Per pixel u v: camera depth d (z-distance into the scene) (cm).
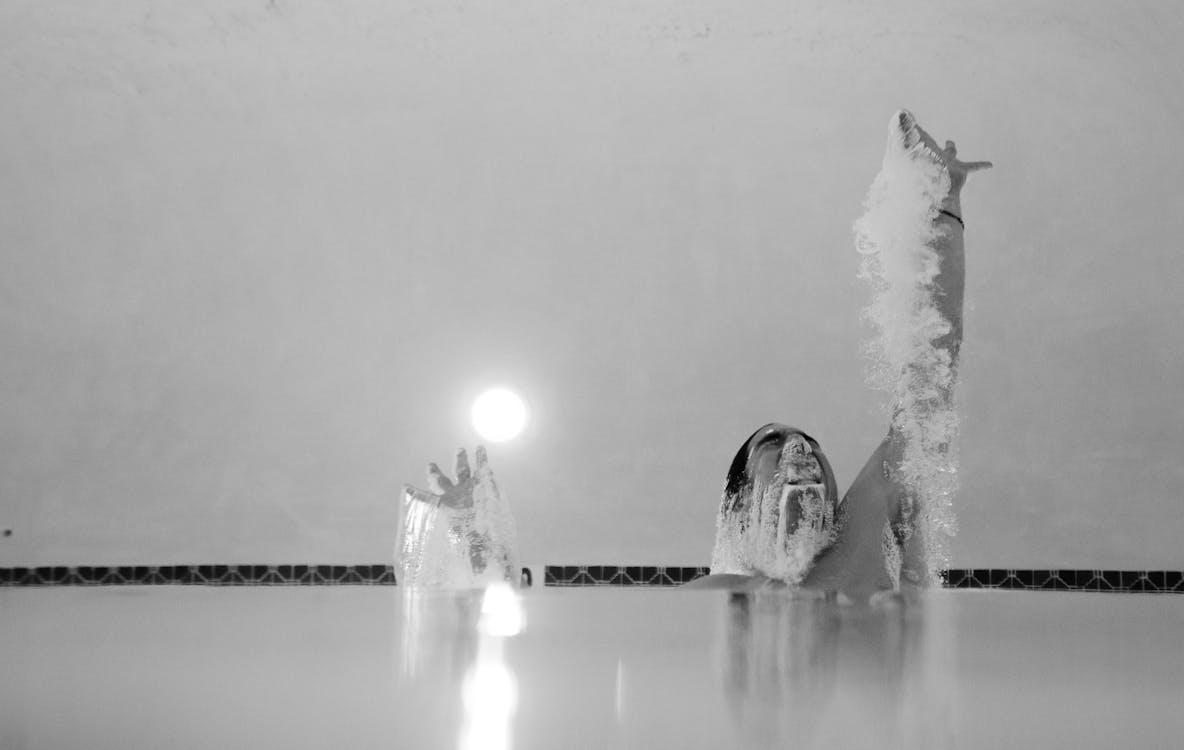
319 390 684
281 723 33
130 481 670
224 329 685
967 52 698
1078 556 654
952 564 654
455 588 171
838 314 685
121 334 680
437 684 42
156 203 691
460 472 183
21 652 57
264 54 704
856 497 149
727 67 707
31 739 30
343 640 64
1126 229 677
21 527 661
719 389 684
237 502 673
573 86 708
